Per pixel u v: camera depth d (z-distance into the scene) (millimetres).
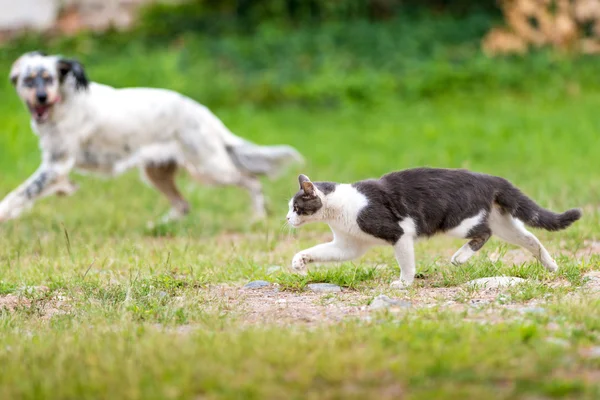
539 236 12070
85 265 11000
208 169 14766
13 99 25812
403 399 5469
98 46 30234
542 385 5621
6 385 5988
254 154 15180
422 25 31422
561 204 14609
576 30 30359
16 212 13523
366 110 26719
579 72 28969
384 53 29812
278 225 13875
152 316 8086
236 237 13578
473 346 6375
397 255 9141
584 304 7570
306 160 21078
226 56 29500
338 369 5898
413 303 8250
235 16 32500
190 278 9859
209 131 14711
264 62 29359
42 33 31375
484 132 23891
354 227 9094
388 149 22469
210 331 7355
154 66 27500
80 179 18172
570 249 11156
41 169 13703
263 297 8914
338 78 28062
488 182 9336
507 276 9148
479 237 9445
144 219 14914
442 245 11828
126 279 9883
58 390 5785
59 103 13438
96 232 13539
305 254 9430
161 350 6512
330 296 8664
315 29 31078
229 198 17141
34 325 8133
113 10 33438
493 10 32969
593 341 6645
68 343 7000
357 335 6793
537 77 28578
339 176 18938
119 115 13930
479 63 29000
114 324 7820
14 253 12008
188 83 27406
